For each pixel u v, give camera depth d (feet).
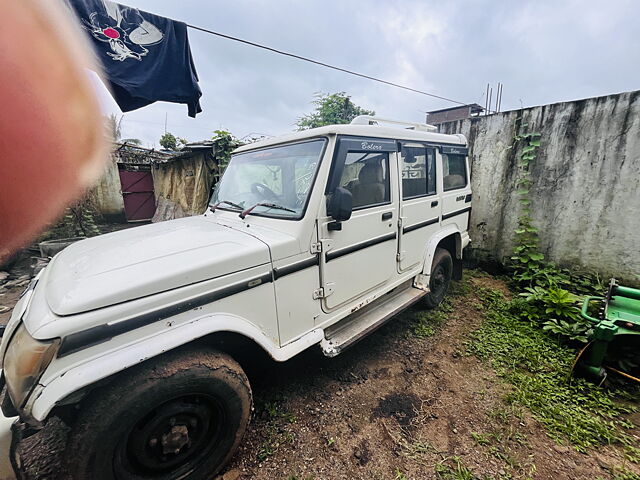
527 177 14.67
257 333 5.99
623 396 7.75
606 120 12.32
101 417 4.39
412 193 10.27
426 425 7.02
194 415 5.40
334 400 7.75
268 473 5.97
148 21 10.03
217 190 9.87
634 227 12.16
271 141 8.41
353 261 8.15
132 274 4.97
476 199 16.67
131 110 10.78
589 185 13.04
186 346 5.37
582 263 13.57
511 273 15.65
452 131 17.15
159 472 5.26
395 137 9.23
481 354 9.55
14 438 4.57
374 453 6.35
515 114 14.76
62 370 4.15
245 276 5.87
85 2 8.95
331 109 28.07
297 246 6.73
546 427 6.88
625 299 9.21
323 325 7.66
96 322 4.34
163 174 34.42
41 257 16.49
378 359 9.42
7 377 4.44
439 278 12.55
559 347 9.73
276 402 7.64
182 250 5.92
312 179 7.10
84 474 4.42
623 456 6.19
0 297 14.28
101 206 33.09
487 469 5.98
